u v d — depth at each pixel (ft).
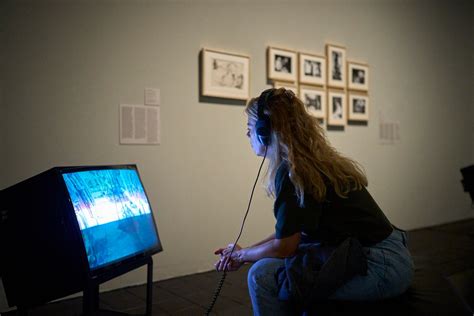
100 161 9.28
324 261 4.59
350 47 14.79
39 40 8.54
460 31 19.15
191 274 10.62
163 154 10.25
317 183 4.57
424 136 17.54
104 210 5.68
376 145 15.67
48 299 5.33
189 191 10.71
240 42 11.73
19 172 8.30
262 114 5.07
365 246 4.73
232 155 11.54
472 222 18.28
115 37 9.52
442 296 4.92
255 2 12.07
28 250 5.31
